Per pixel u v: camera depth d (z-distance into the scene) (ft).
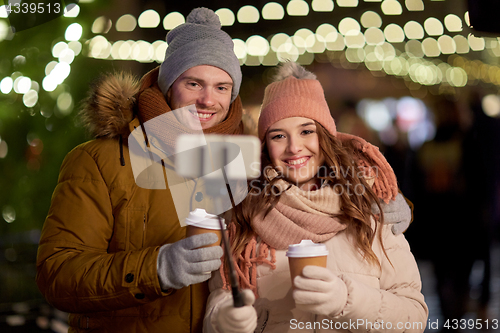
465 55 40.40
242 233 7.30
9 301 16.22
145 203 7.36
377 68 38.58
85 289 6.60
